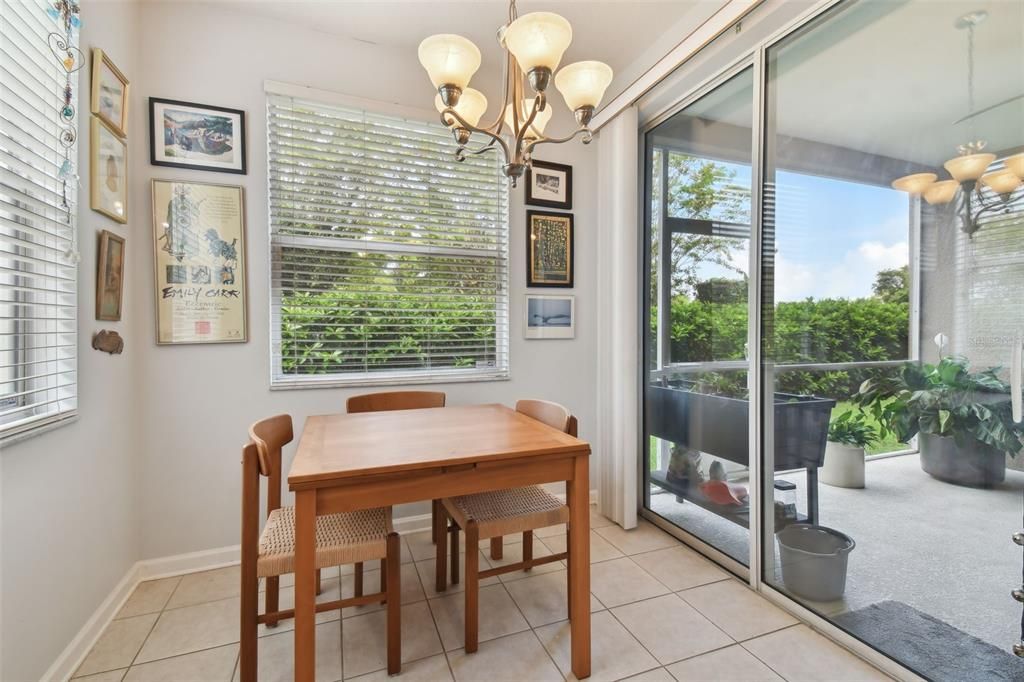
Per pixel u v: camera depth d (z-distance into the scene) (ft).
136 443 6.37
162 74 6.48
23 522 4.01
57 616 4.49
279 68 7.09
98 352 5.32
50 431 4.36
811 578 5.51
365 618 5.66
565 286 9.14
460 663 4.85
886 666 4.64
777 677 4.63
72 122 4.67
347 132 7.55
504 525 5.15
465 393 8.42
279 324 7.28
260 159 7.01
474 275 8.50
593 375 9.45
